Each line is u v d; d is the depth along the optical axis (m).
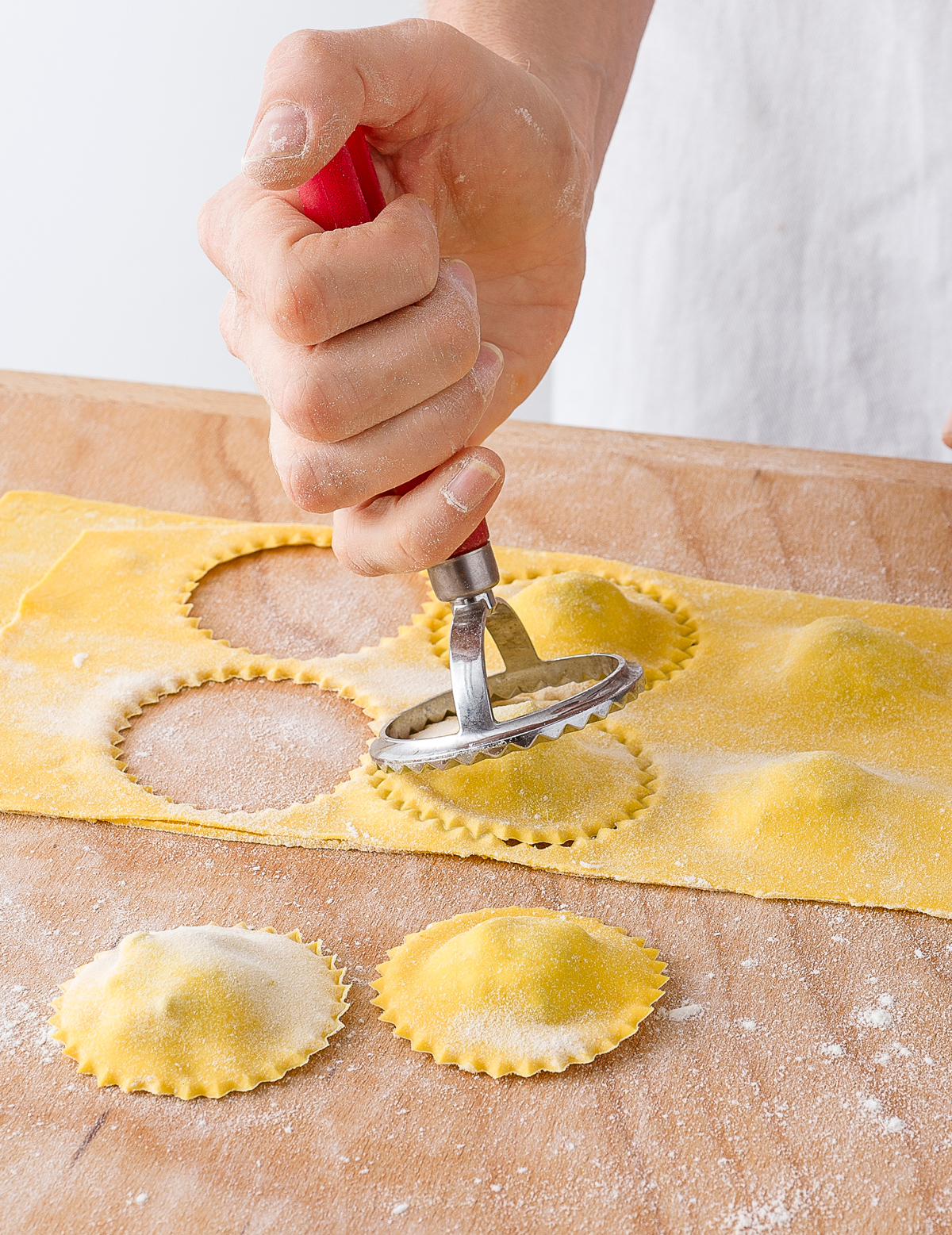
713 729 1.03
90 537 1.30
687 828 0.92
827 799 0.90
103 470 1.44
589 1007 0.76
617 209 2.12
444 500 0.82
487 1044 0.74
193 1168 0.67
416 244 0.79
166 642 1.16
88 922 0.85
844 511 1.36
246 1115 0.70
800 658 1.07
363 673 1.12
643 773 0.98
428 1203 0.65
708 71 1.91
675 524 1.35
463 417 0.84
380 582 1.27
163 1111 0.70
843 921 0.84
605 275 2.19
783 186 1.91
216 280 3.37
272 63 0.74
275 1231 0.63
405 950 0.82
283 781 0.99
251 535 1.32
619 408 2.23
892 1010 0.77
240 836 0.92
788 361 2.00
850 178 1.86
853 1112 0.70
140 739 1.04
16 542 1.31
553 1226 0.64
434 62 0.89
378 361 0.79
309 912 0.86
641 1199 0.65
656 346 2.12
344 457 0.82
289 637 1.18
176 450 1.48
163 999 0.73
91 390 1.58
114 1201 0.65
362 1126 0.69
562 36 1.29
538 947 0.77
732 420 2.08
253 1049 0.73
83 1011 0.76
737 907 0.86
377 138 0.96
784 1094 0.71
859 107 1.82
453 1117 0.70
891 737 1.01
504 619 0.90
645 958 0.81
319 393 0.78
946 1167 0.67
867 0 1.76
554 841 0.91
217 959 0.76
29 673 1.10
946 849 0.87
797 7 1.81
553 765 0.96
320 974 0.80
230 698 1.09
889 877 0.86
